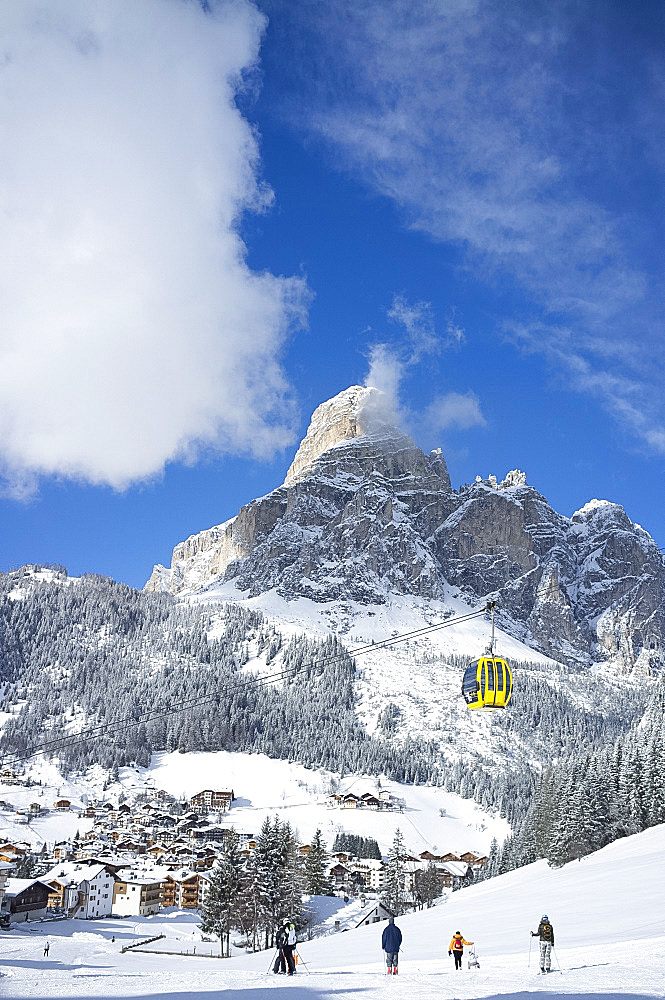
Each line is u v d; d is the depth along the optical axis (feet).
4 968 129.39
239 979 107.76
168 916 490.90
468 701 163.53
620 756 505.25
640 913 192.54
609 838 432.25
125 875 534.78
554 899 268.41
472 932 217.36
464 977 104.42
